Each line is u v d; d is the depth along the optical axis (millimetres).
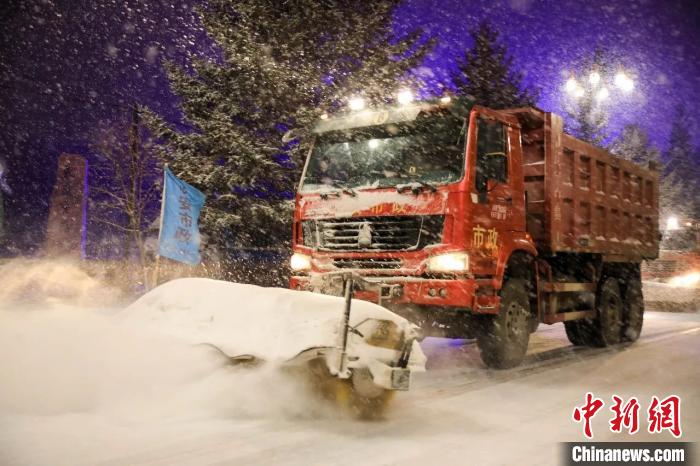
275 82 16656
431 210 7016
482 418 5246
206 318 5371
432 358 8555
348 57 17875
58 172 17922
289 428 4656
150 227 17859
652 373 7711
